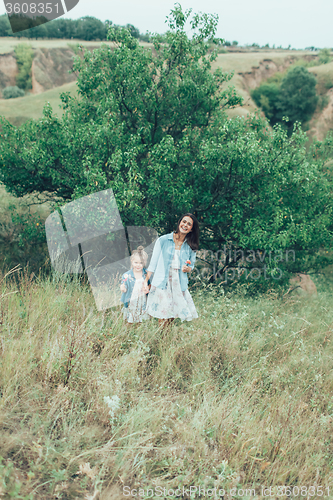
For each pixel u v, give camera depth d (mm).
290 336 4133
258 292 7094
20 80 53844
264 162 6230
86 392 2545
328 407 2926
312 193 7285
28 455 1950
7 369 2424
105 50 6652
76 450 2055
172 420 2420
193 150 6840
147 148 6910
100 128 6012
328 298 7742
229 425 2461
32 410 2242
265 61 55469
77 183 6629
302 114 46250
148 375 3031
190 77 6871
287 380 3186
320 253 8664
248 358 3566
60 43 59031
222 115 7301
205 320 4051
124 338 3314
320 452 2430
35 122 6625
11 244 7184
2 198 8633
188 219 3613
